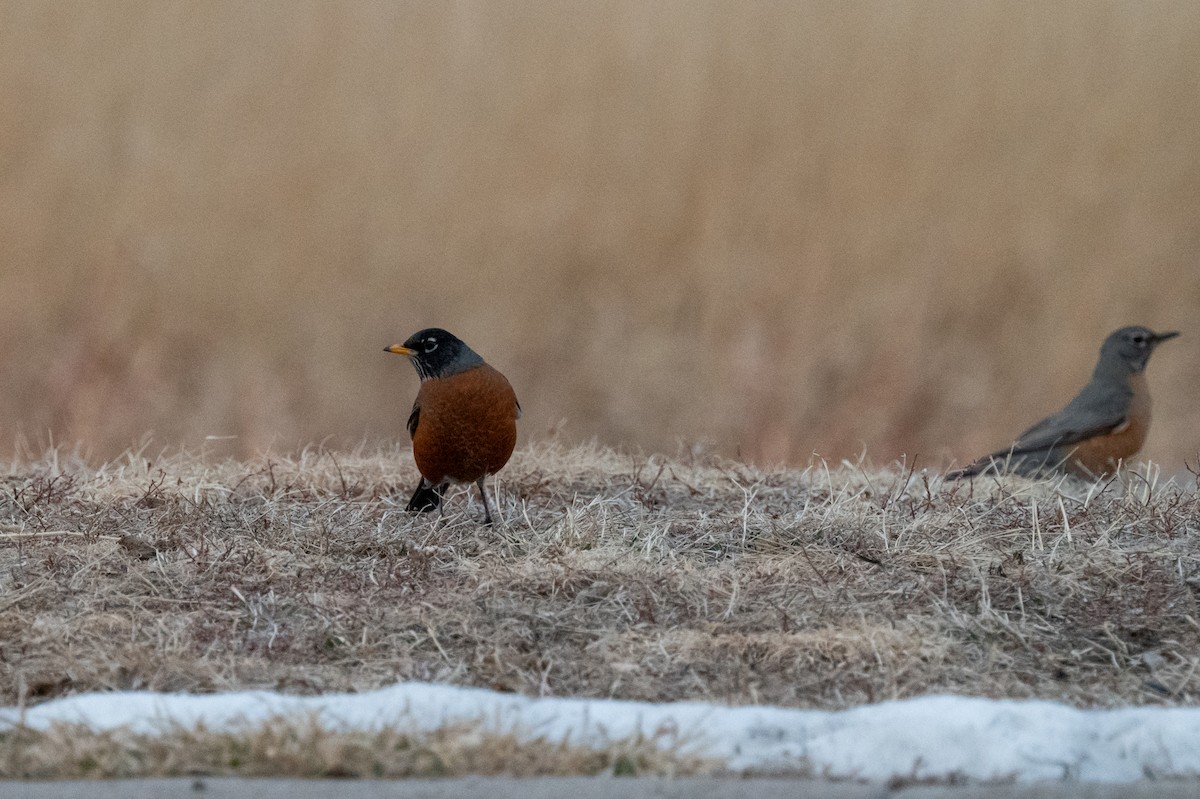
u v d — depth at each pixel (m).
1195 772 8.47
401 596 11.58
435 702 9.23
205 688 10.02
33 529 13.12
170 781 8.12
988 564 12.14
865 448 18.89
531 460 16.55
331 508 14.01
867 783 8.20
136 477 15.22
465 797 7.85
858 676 10.21
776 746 8.74
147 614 11.15
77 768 8.30
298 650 10.70
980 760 8.47
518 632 10.88
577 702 9.22
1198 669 10.37
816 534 13.07
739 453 18.03
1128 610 11.30
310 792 7.93
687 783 8.11
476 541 13.06
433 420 13.70
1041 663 10.53
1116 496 14.84
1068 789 8.03
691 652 10.54
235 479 15.25
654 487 15.27
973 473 16.20
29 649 10.52
